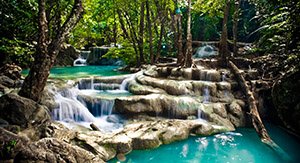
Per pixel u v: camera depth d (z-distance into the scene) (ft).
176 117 28.27
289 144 23.85
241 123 28.76
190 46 38.55
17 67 37.27
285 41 33.19
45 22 22.30
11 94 21.59
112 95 31.65
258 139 25.26
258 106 30.19
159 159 20.89
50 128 20.94
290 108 24.59
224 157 21.50
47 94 27.02
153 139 22.61
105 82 36.42
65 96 29.50
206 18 66.39
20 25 32.65
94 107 29.50
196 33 69.36
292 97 24.32
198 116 28.43
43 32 22.15
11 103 20.81
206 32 68.54
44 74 22.70
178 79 35.58
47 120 22.26
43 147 16.60
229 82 33.04
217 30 69.46
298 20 25.86
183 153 22.03
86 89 35.68
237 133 26.66
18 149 16.08
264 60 37.11
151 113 28.02
